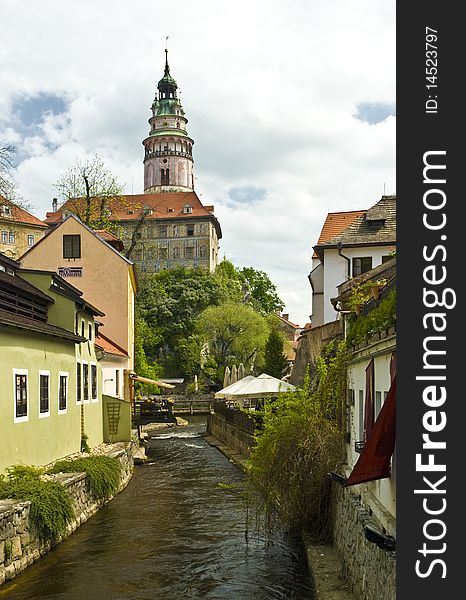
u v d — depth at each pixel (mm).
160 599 11211
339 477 10984
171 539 15094
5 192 25516
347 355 12773
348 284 16750
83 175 48969
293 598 11141
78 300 21891
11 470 15117
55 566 13008
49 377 18672
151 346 74312
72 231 36188
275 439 13906
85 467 18094
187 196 110062
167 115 119438
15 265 21406
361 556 9344
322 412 14273
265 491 13906
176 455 31719
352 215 38219
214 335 68938
